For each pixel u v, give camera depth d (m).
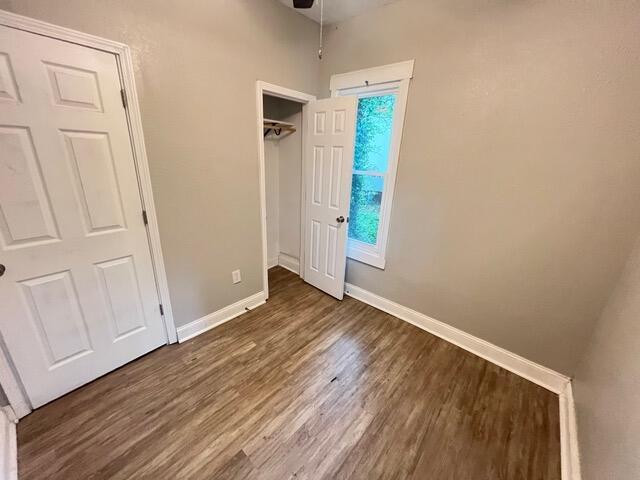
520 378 1.96
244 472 1.31
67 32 1.34
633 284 1.28
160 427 1.51
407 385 1.86
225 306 2.51
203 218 2.15
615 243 1.54
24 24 1.23
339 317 2.63
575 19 1.46
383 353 2.17
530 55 1.62
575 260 1.69
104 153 1.58
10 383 1.46
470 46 1.83
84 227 1.58
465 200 2.06
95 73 1.46
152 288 1.97
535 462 1.41
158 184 1.83
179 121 1.84
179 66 1.77
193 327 2.29
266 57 2.25
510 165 1.81
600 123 1.48
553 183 1.68
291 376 1.90
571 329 1.77
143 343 2.01
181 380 1.83
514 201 1.84
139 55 1.59
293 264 3.57
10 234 1.35
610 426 1.07
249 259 2.60
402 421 1.60
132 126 1.64
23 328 1.46
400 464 1.38
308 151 2.87
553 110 1.61
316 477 1.31
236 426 1.53
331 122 2.57
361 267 2.90
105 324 1.78
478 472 1.35
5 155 1.28
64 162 1.45
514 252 1.91
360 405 1.70
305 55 2.55
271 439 1.47
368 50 2.35
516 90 1.71
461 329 2.29
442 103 2.02
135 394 1.71
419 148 2.22
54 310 1.55
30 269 1.44
